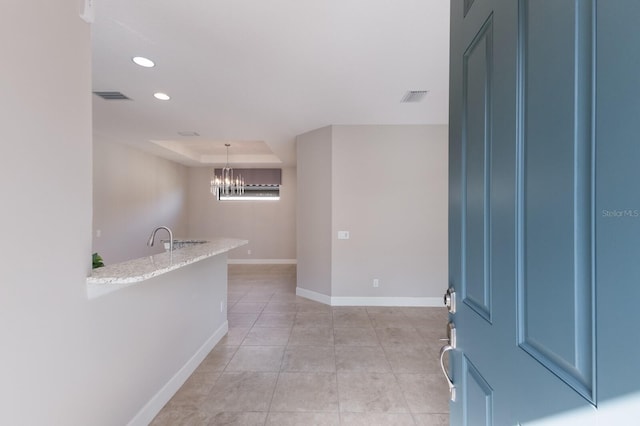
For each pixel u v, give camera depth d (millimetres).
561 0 491
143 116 3836
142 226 5867
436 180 4211
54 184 1177
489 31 762
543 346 546
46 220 1143
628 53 374
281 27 2045
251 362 2672
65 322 1242
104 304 1500
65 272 1237
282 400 2135
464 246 928
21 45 1044
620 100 384
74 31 1270
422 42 2223
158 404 2002
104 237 4824
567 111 475
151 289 1940
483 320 792
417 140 4203
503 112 682
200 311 2688
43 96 1126
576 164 458
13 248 1020
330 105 3480
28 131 1069
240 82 2873
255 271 6980
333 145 4219
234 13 1905
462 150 939
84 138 1326
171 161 7035
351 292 4254
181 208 7570
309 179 4602
